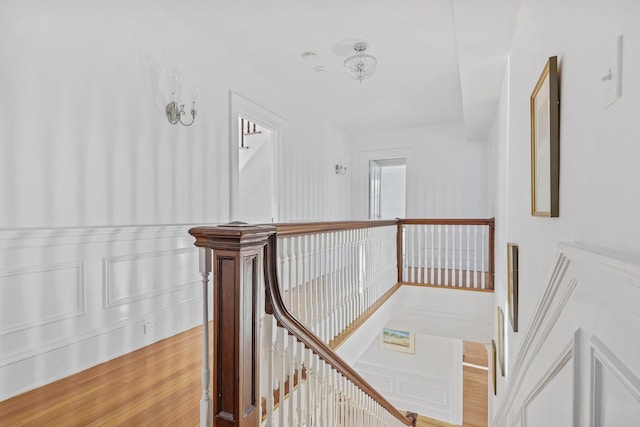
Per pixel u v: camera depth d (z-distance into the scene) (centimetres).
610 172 79
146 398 175
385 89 419
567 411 104
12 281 179
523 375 175
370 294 340
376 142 628
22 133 180
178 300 274
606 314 75
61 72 197
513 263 225
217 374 116
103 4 219
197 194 288
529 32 183
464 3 205
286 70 363
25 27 181
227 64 323
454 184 573
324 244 233
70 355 202
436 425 600
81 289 209
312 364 163
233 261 113
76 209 204
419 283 465
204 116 296
